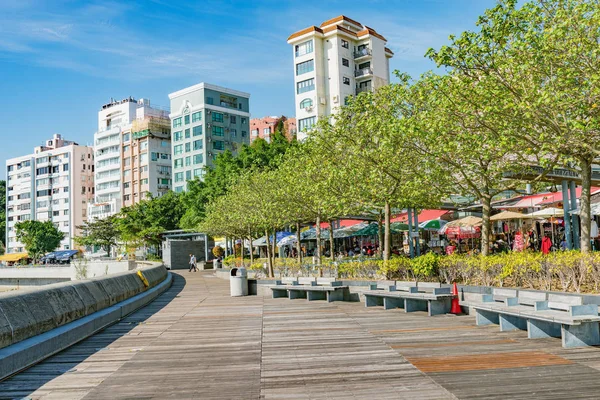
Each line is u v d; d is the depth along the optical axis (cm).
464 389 571
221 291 2225
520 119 1072
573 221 1823
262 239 4025
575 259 1038
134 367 745
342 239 4191
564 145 1048
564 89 1031
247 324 1142
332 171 1805
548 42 1010
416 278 1533
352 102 1811
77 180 11300
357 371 673
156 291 2003
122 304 1357
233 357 790
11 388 639
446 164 1520
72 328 938
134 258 6512
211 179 5356
